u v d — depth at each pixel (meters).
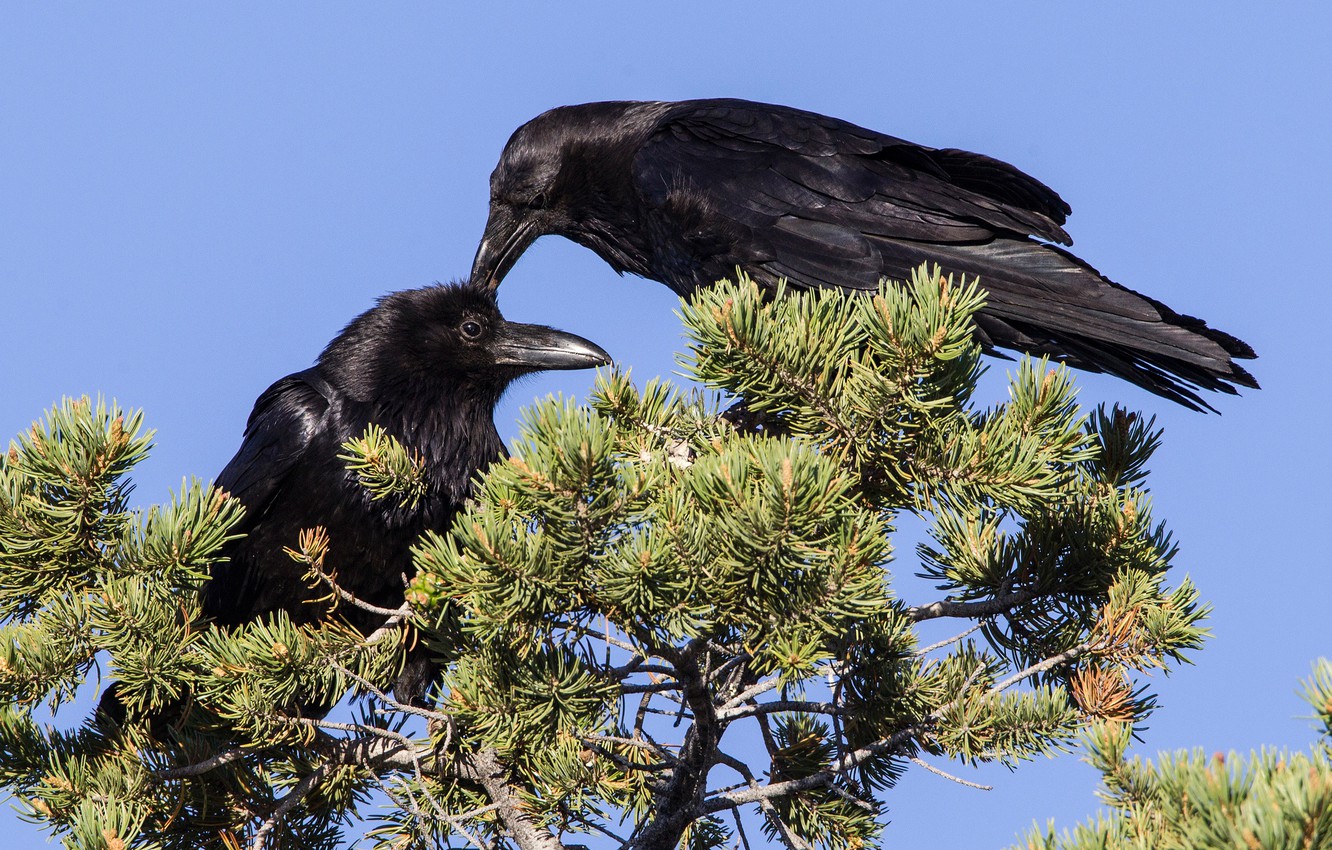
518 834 8.44
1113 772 5.89
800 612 6.47
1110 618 7.77
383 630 8.24
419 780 7.98
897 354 7.23
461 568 6.58
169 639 7.61
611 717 8.30
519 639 6.92
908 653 8.02
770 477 6.09
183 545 7.41
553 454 6.19
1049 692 7.65
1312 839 4.59
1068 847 5.34
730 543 6.26
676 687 7.07
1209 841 4.73
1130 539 8.06
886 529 6.91
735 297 7.38
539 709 7.02
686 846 9.13
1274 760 4.95
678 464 7.41
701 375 7.46
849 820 8.82
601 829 8.33
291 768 9.04
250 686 7.92
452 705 7.31
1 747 8.41
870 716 7.98
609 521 6.39
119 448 7.34
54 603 7.44
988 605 8.19
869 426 7.46
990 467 7.27
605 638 7.04
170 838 8.70
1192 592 7.81
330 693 8.58
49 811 8.06
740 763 8.21
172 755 8.41
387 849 8.89
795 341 7.36
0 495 7.43
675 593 6.31
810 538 6.32
